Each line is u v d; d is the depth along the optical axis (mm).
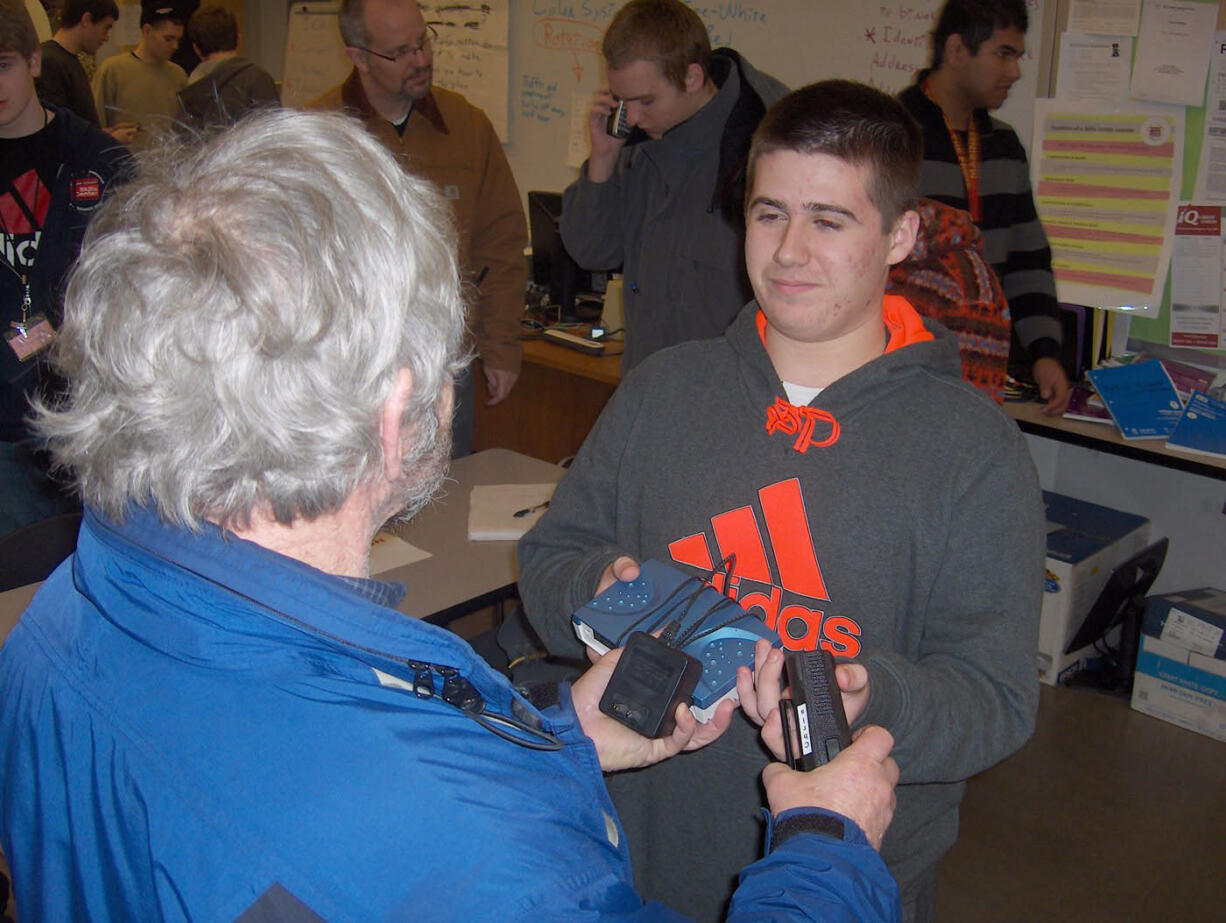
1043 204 3031
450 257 624
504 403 3875
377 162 601
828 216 964
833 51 3354
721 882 1109
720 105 2488
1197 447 2607
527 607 1187
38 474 2293
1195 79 2760
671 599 1012
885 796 745
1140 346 3012
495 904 485
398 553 1927
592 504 1216
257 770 508
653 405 1156
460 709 559
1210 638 2670
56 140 2213
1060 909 2092
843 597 1017
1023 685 966
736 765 1076
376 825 498
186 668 541
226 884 491
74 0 4656
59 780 566
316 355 525
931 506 997
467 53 4574
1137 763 2605
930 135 3094
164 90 5176
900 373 1027
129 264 538
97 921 549
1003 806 2418
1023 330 3066
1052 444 3289
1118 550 2980
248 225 534
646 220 2740
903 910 1114
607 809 640
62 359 578
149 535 548
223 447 519
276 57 5750
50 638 610
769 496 1047
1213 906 2111
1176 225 2867
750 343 1100
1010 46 2932
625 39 2451
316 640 532
